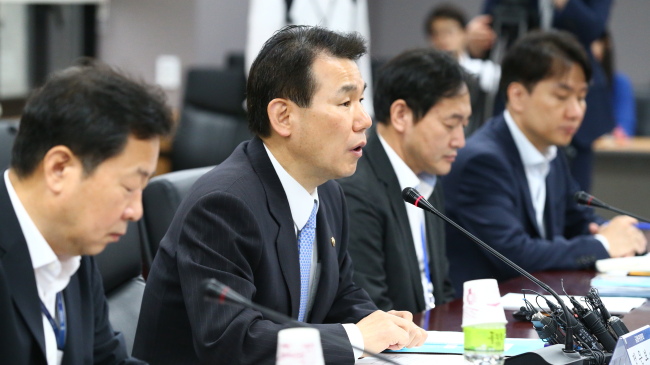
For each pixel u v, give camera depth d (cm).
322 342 244
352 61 272
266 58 271
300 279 274
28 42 608
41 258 204
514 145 442
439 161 364
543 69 431
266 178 272
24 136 196
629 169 854
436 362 250
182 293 262
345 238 308
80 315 226
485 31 648
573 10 630
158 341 269
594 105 640
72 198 195
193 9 844
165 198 319
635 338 241
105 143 192
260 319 251
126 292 314
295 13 631
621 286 357
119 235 202
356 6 659
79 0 637
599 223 482
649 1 1165
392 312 279
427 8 1273
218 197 259
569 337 242
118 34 861
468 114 366
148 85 202
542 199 452
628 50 1180
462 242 432
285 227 270
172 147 756
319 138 266
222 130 739
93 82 195
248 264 259
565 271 409
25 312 204
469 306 255
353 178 357
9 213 202
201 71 755
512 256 416
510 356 251
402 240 357
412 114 361
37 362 209
